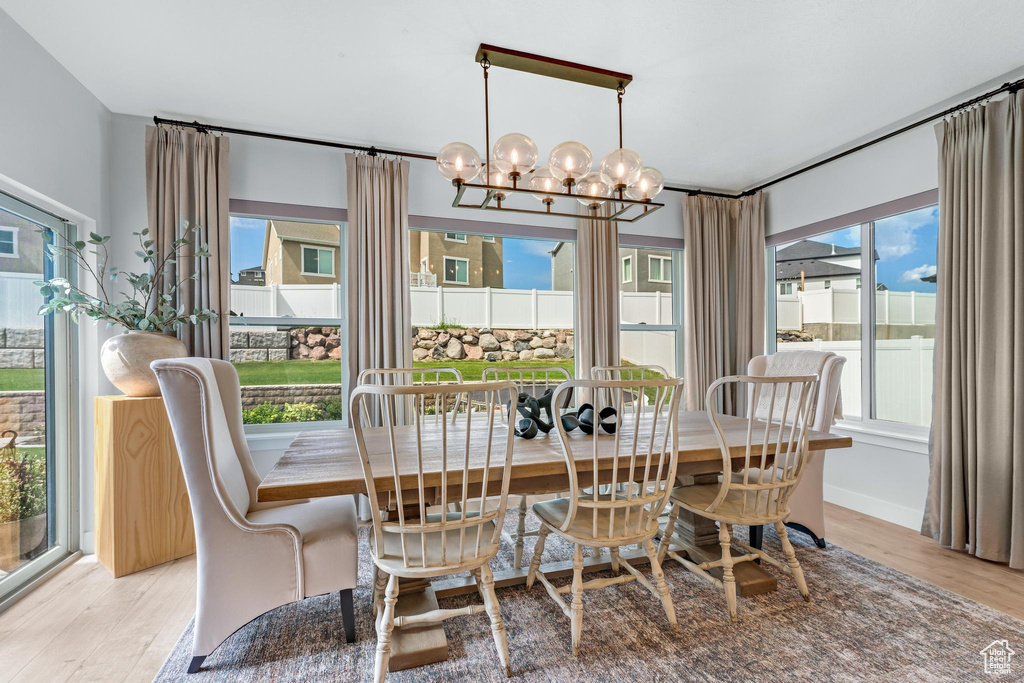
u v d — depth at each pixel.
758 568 2.19
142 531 2.32
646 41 2.10
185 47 2.14
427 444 1.91
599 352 3.62
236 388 2.09
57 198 2.25
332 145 3.07
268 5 1.87
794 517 2.47
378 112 2.75
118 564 2.24
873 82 2.43
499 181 2.39
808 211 3.54
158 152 2.73
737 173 3.72
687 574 2.23
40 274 2.30
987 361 2.37
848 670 1.54
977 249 2.41
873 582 2.14
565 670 1.56
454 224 3.43
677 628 1.73
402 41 2.10
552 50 2.16
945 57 2.22
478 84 2.45
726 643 1.70
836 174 3.32
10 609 1.96
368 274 3.09
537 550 2.05
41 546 2.28
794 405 2.58
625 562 1.97
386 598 1.48
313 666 1.60
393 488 1.46
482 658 1.63
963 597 2.00
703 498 2.04
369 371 2.54
